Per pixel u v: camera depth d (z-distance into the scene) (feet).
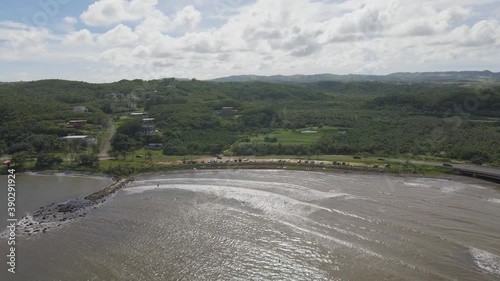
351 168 395.14
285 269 185.57
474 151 405.39
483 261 188.75
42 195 328.49
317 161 429.79
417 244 208.95
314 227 236.43
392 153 444.14
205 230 236.43
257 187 336.90
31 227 250.37
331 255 198.80
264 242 216.54
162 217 264.11
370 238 217.97
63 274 187.73
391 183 342.85
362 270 182.91
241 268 187.21
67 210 282.15
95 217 268.82
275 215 260.21
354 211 264.11
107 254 207.82
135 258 201.98
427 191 314.55
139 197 318.86
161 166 424.05
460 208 268.21
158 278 180.45
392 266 185.57
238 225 243.40
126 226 248.73
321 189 324.80
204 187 344.69
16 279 184.24
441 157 419.13
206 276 180.65
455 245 206.59
